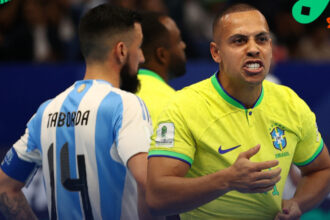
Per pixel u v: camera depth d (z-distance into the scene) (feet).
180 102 24.34
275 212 25.81
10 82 61.52
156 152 23.62
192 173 25.05
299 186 27.48
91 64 27.78
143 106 26.17
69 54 74.64
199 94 24.57
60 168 26.22
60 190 26.30
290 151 25.43
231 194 24.99
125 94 26.05
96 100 25.95
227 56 23.50
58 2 76.84
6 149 61.05
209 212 25.79
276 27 82.74
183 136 23.82
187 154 23.71
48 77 61.77
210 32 86.22
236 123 24.34
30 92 61.72
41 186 48.67
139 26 28.66
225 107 24.32
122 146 24.79
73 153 25.86
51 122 26.89
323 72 63.72
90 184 25.54
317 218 51.96
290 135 25.32
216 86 24.45
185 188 22.18
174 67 36.70
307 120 25.67
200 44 76.54
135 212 25.95
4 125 61.52
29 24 74.02
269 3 83.76
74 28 76.95
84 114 25.79
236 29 23.21
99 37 27.27
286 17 82.43
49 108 27.45
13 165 28.43
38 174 48.60
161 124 24.14
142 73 34.99
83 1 79.61
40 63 71.87
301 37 82.17
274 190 25.23
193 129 23.88
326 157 27.17
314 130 26.25
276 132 24.99
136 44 28.25
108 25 27.30
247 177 21.01
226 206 25.35
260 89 24.57
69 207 26.16
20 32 73.00
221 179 21.53
